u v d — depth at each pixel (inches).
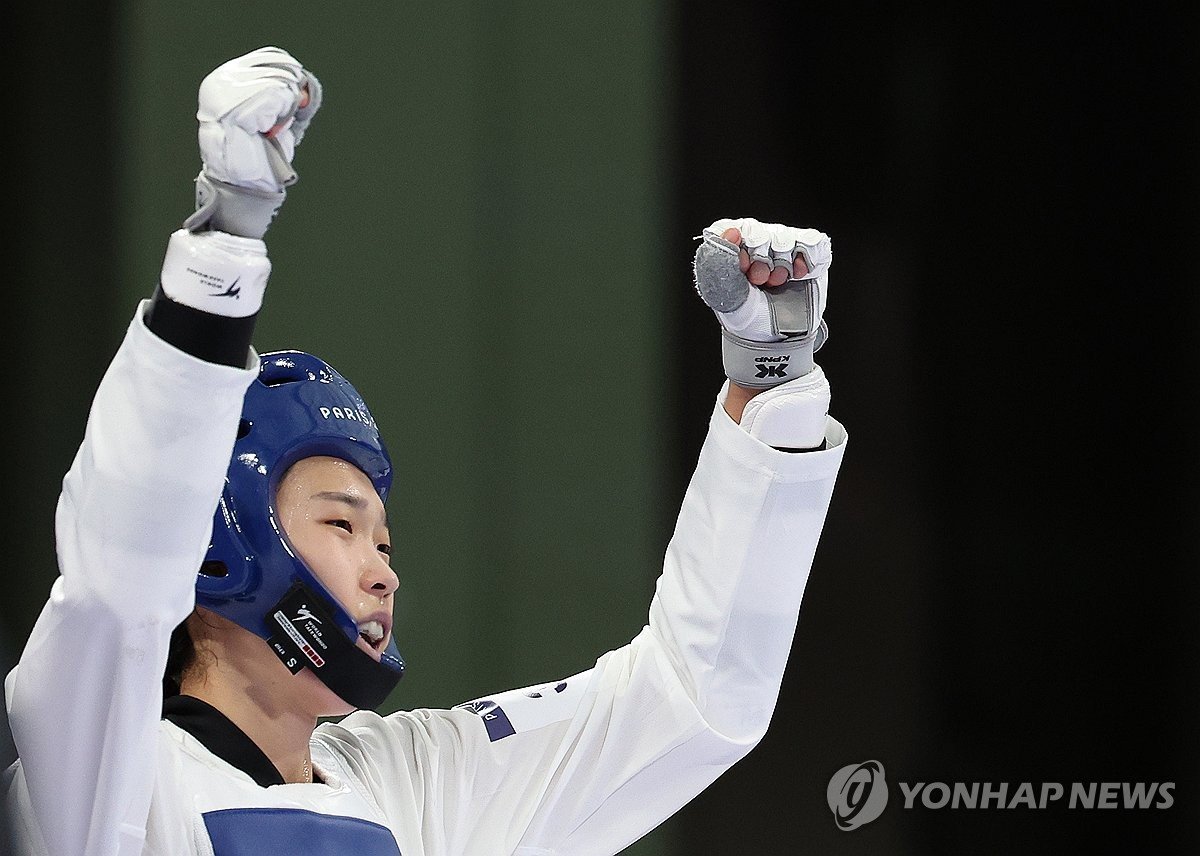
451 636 532.4
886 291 550.9
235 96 184.7
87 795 201.5
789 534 263.3
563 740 269.6
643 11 533.6
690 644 267.7
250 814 227.8
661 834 542.9
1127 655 552.1
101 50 485.4
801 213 546.0
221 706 237.3
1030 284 553.3
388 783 256.4
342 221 518.6
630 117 534.9
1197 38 547.8
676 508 538.0
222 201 188.2
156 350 185.3
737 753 271.3
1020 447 552.7
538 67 528.7
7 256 485.1
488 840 263.4
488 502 533.3
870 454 552.4
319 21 509.0
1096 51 549.6
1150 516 553.9
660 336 537.0
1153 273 554.6
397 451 527.8
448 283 526.6
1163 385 554.6
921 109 548.4
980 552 553.6
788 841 542.3
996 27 548.1
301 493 239.1
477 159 526.3
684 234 538.0
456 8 520.4
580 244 534.6
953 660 550.6
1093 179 552.7
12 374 487.2
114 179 487.2
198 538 192.5
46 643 196.9
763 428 262.2
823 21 543.5
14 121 482.3
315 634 233.0
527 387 534.0
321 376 251.0
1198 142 550.0
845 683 550.0
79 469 191.6
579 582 536.1
